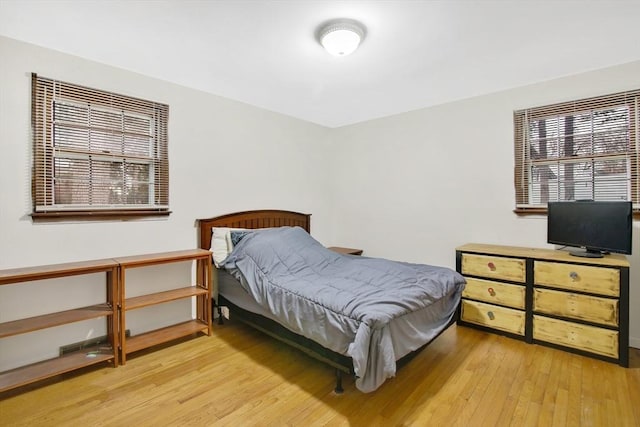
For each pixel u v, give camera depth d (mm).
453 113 3480
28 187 2219
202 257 2799
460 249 3020
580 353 2441
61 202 2365
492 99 3221
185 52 2373
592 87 2709
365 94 3273
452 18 1927
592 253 2594
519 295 2699
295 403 1883
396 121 3951
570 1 1765
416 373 2209
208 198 3211
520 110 3061
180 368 2283
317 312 1996
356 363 1630
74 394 1964
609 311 2316
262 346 2648
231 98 3381
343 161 4516
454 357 2432
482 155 3295
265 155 3746
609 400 1895
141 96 2744
